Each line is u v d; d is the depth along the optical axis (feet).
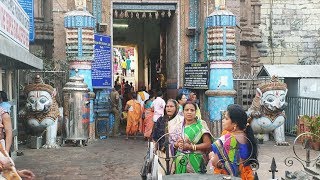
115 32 72.08
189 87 48.83
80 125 40.27
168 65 55.93
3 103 27.35
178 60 51.03
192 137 17.24
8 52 20.62
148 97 49.32
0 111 17.88
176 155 17.02
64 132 40.63
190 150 17.01
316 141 36.81
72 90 40.27
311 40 69.31
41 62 35.88
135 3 50.49
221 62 44.91
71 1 47.01
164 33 58.49
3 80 33.83
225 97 44.93
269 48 68.74
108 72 48.21
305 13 69.21
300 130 40.68
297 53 69.21
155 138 19.83
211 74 45.60
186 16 51.11
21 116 39.29
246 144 15.03
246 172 14.90
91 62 44.47
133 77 80.89
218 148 14.96
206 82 46.37
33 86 38.45
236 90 47.62
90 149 38.32
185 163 16.93
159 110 40.14
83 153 36.19
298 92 46.93
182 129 17.48
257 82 47.42
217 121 44.88
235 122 15.15
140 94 49.34
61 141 41.29
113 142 42.80
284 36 68.95
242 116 15.15
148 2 50.57
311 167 20.21
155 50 71.05
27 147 39.50
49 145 38.99
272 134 43.50
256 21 65.92
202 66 46.91
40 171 29.14
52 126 39.22
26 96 38.93
